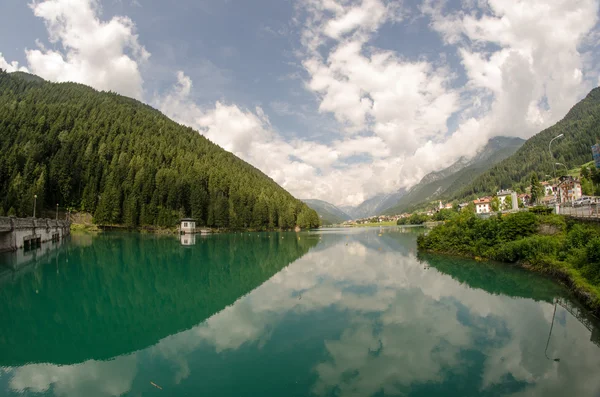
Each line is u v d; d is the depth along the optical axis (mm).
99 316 23172
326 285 31797
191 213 125312
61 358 16578
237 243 79875
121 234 98562
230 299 27375
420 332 19375
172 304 26125
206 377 14367
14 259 44219
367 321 21359
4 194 95312
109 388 13516
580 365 15000
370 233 127875
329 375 14422
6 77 195625
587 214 35750
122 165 122375
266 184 190000
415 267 40500
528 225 40312
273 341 18359
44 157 117500
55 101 185875
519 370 14656
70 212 108000
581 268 26656
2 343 18438
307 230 169625
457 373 14453
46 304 25938
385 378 14008
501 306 23828
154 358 16438
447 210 168250
